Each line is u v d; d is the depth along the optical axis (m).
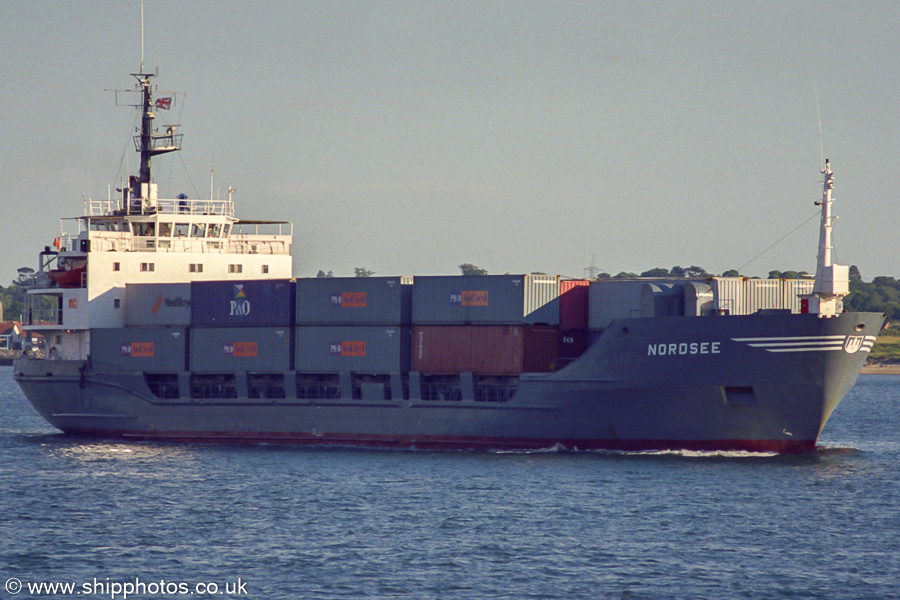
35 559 139.12
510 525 153.38
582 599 122.62
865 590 125.56
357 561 136.88
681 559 137.12
